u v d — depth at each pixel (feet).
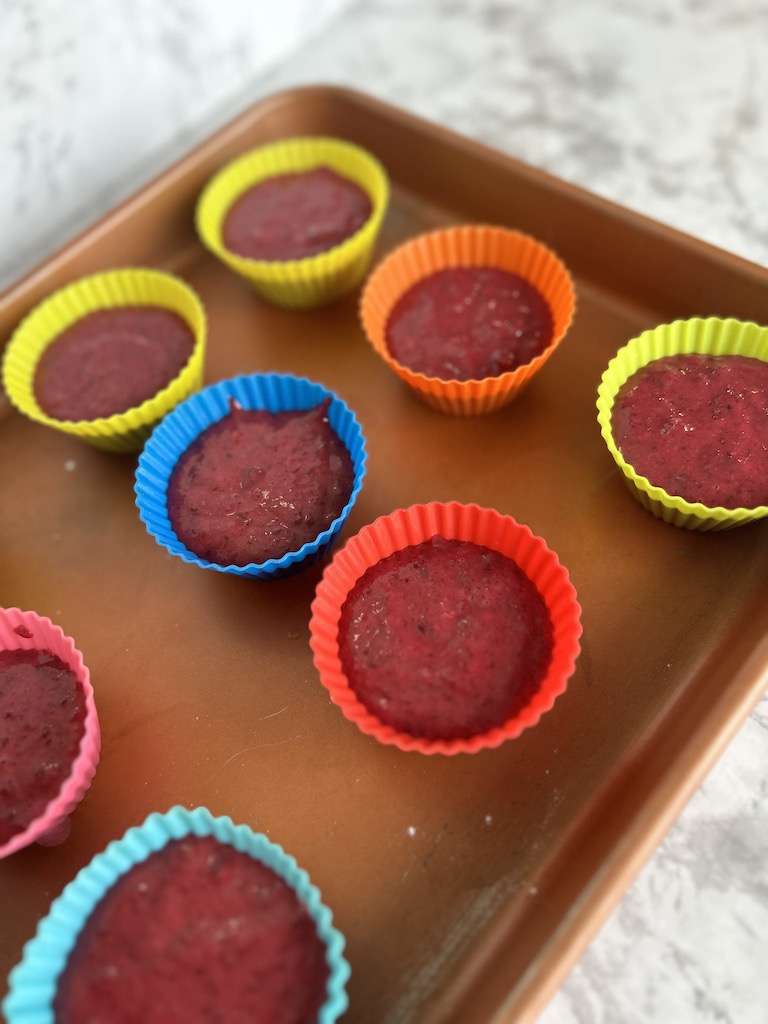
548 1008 0.60
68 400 0.85
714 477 0.71
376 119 0.98
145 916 0.57
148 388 0.84
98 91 1.02
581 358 0.86
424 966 0.59
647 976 0.61
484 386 0.78
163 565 0.79
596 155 1.04
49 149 1.01
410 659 0.65
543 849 0.63
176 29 1.06
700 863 0.64
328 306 0.95
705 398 0.74
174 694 0.72
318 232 0.93
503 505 0.79
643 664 0.69
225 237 0.95
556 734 0.67
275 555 0.72
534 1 1.21
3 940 0.64
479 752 0.67
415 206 1.00
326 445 0.78
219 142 0.98
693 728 0.62
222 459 0.78
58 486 0.86
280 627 0.74
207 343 0.93
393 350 0.84
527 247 0.85
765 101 1.07
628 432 0.74
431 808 0.65
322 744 0.69
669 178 1.01
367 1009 0.58
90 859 0.66
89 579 0.79
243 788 0.68
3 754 0.65
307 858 0.64
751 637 0.65
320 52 1.21
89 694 0.65
